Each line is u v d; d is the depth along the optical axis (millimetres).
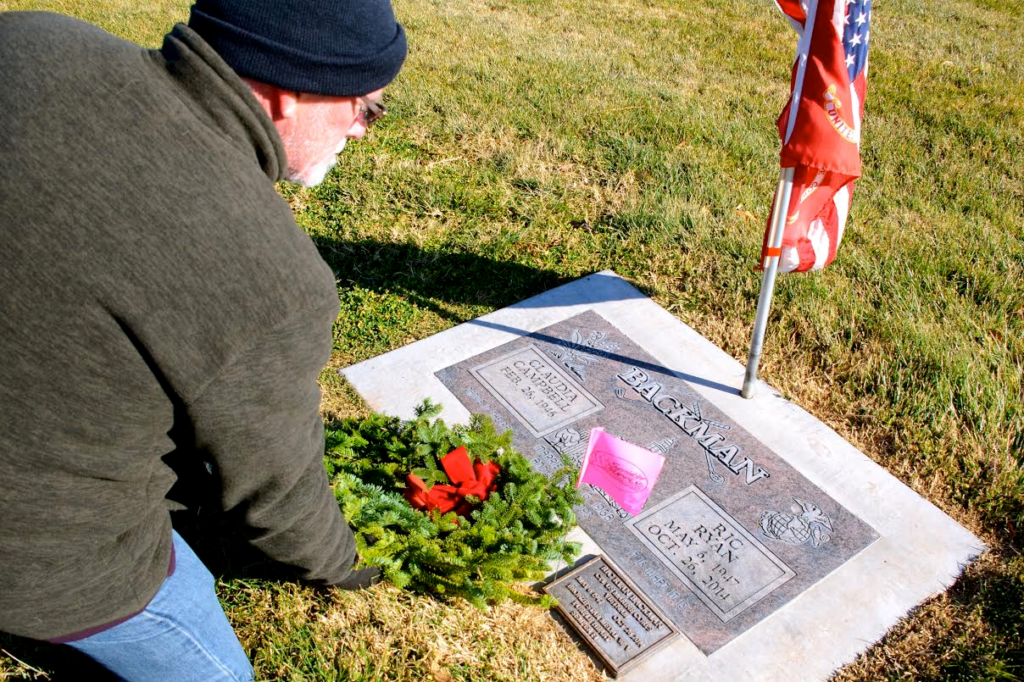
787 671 2795
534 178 5582
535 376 3986
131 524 1605
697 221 5152
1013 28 9367
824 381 4035
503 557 2713
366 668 2689
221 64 1374
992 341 4234
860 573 3119
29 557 1447
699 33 8742
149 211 1281
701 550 3180
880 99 7203
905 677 2768
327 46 1423
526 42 8148
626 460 2676
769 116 6715
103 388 1313
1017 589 3057
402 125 6277
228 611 2836
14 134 1262
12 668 2625
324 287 1452
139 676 1972
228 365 1357
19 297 1246
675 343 4227
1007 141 6465
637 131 6355
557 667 2762
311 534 1905
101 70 1334
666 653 2820
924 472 3557
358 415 3713
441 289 4598
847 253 4887
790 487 3459
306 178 1694
